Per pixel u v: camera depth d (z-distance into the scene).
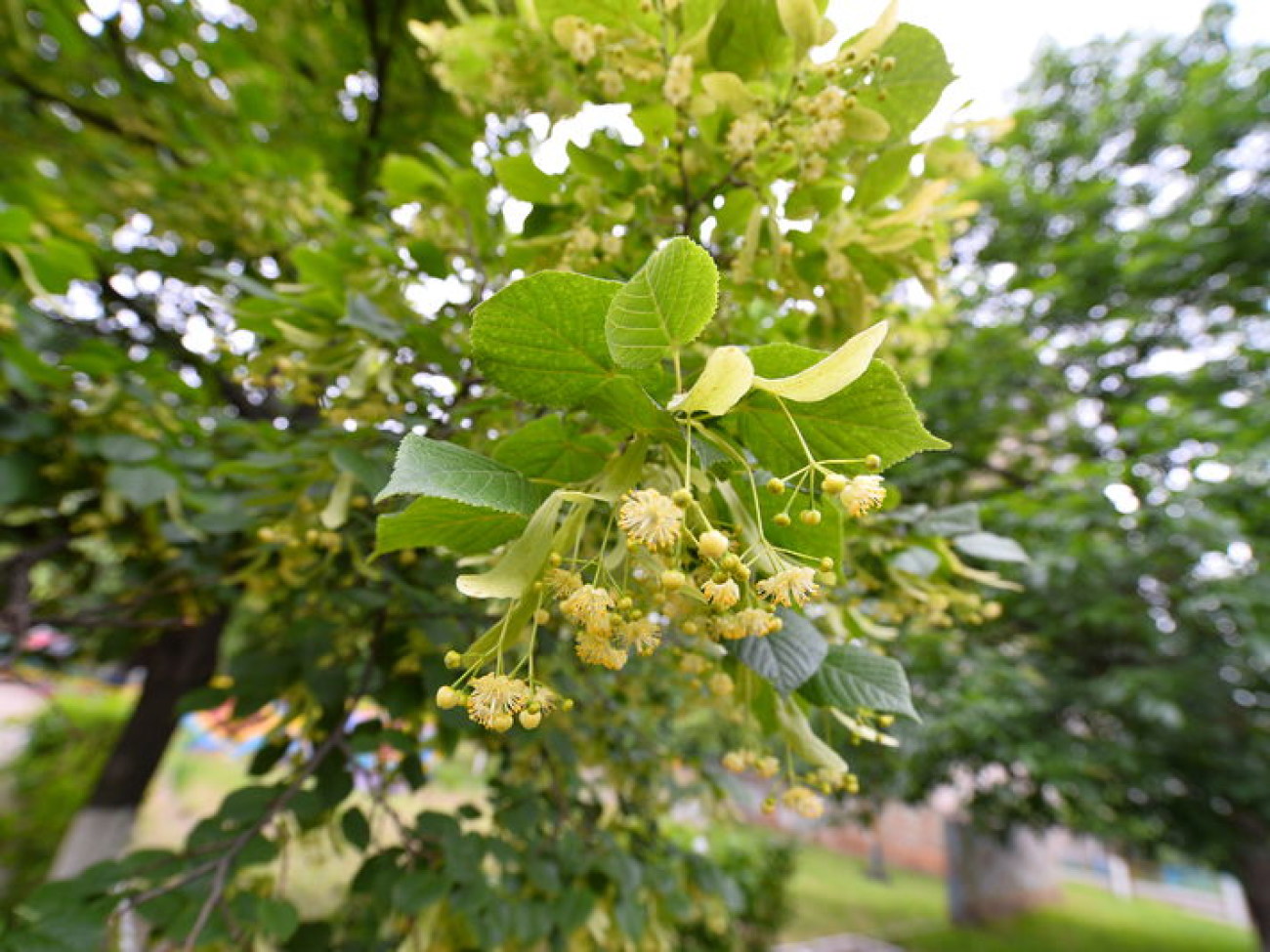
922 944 2.10
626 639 0.20
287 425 0.64
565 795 0.52
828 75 0.31
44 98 0.77
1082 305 1.37
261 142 0.77
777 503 0.21
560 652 0.45
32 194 0.60
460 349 0.38
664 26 0.33
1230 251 1.31
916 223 0.34
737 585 0.20
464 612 0.40
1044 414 1.17
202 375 0.80
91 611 0.53
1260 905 1.29
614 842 0.48
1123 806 1.09
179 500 0.52
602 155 0.36
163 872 0.32
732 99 0.31
